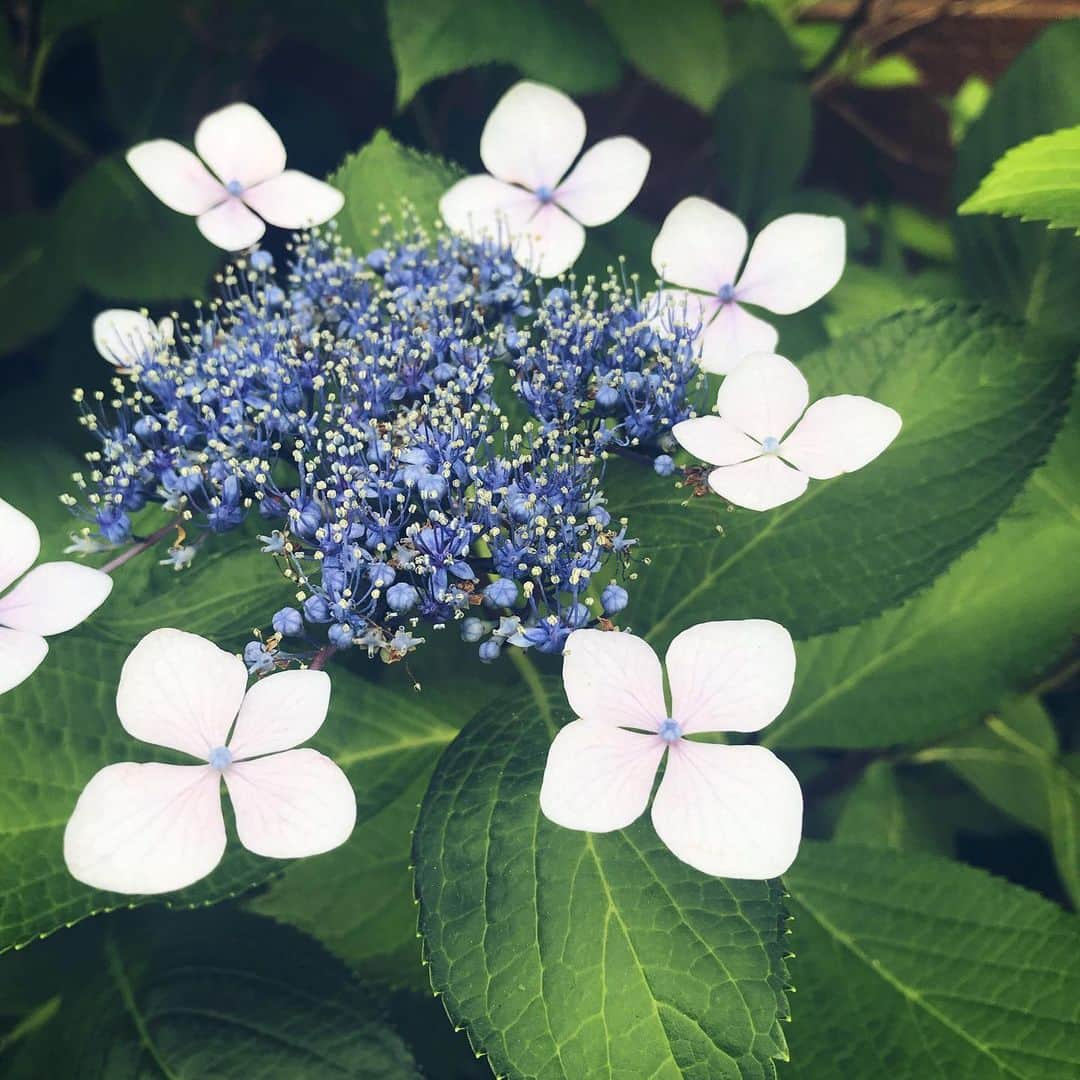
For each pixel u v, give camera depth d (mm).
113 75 529
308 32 542
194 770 300
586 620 319
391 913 393
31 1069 367
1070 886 436
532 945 311
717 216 364
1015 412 362
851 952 381
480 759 331
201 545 347
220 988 366
